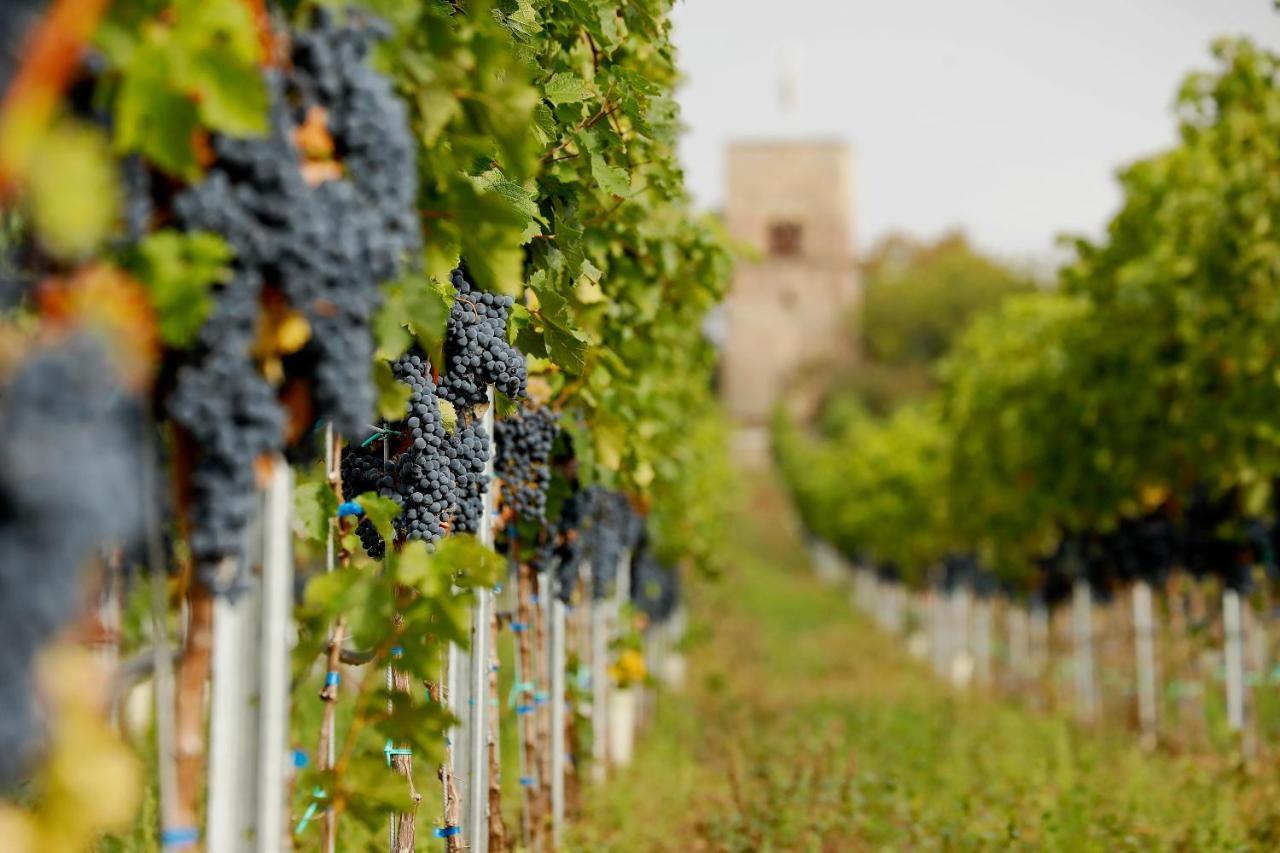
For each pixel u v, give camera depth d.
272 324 4.19
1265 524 19.61
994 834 13.38
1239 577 20.50
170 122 3.73
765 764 17.88
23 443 3.23
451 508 7.26
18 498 3.21
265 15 4.17
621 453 10.84
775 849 13.80
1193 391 18.83
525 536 11.09
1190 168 18.08
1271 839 13.38
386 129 4.34
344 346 4.31
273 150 4.04
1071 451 23.89
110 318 3.55
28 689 3.23
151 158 3.77
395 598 5.48
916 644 45.94
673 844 14.32
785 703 29.08
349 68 4.31
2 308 3.70
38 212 3.33
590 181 9.40
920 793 16.02
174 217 4.05
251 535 4.62
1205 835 13.38
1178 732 22.16
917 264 171.25
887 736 21.61
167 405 4.18
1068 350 22.72
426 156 5.17
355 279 4.24
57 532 3.22
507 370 7.22
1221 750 21.41
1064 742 18.84
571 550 12.52
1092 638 28.02
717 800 16.52
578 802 14.56
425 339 5.56
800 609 64.12
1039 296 29.02
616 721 19.59
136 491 3.59
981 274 156.38
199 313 3.80
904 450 46.28
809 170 149.62
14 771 3.26
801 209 149.75
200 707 4.41
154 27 3.80
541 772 12.23
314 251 4.09
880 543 51.94
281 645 4.63
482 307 7.13
